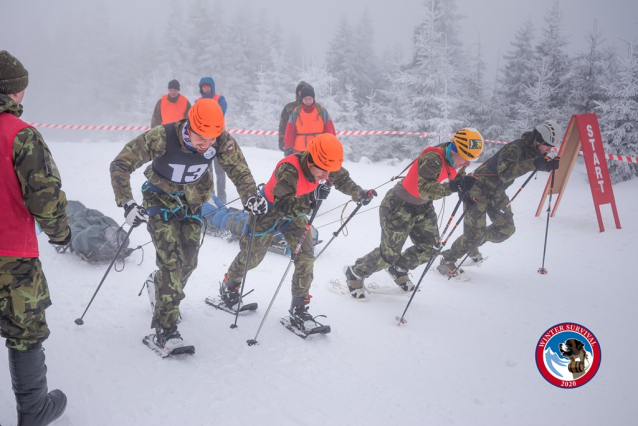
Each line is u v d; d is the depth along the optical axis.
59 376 2.72
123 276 4.36
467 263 5.09
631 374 3.09
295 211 3.36
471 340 3.50
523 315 3.97
